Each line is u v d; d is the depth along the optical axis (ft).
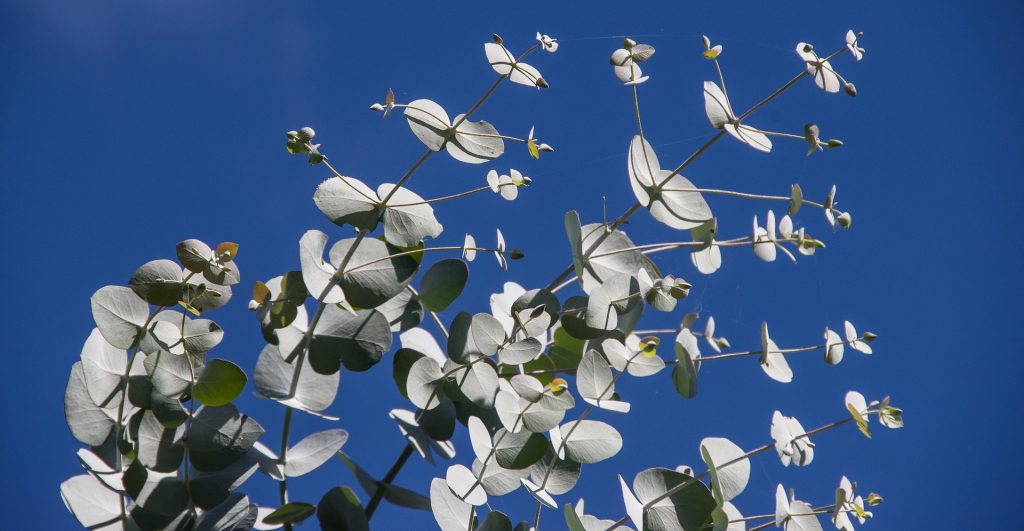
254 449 7.72
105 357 7.57
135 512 7.60
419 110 7.66
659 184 7.61
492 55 7.64
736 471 7.63
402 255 7.64
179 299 7.52
